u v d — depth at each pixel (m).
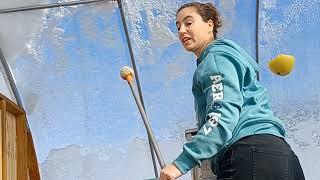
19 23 5.40
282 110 5.89
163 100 5.96
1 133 4.14
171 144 5.98
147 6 5.47
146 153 5.99
